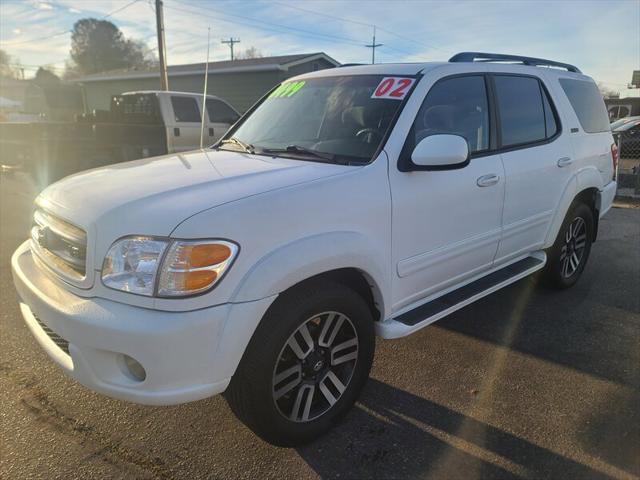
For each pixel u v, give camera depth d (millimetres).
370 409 2893
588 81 4742
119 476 2387
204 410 2881
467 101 3377
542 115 3990
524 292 4625
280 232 2283
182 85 23562
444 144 2725
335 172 2643
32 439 2625
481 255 3473
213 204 2213
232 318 2119
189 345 2064
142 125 9398
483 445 2592
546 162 3885
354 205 2572
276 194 2346
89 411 2859
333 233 2469
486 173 3342
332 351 2637
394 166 2803
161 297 2059
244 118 3959
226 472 2420
